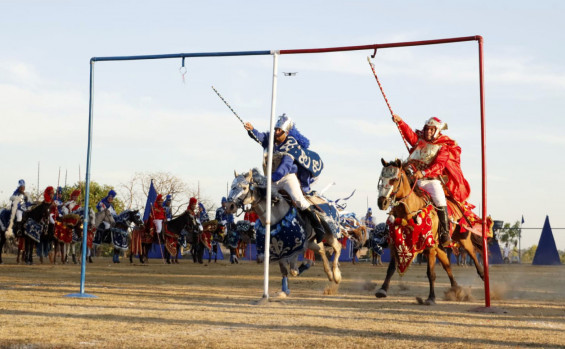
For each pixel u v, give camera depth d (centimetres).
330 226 1292
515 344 703
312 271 2442
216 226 3350
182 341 687
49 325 784
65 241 2709
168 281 1678
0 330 739
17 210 2550
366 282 1775
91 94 1235
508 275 2441
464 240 1369
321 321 862
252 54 1154
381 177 1104
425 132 1247
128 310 948
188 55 1189
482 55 1067
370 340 715
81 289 1169
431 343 701
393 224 1152
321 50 1141
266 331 766
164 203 3334
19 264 2538
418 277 2120
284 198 1207
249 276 2012
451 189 1259
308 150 1253
